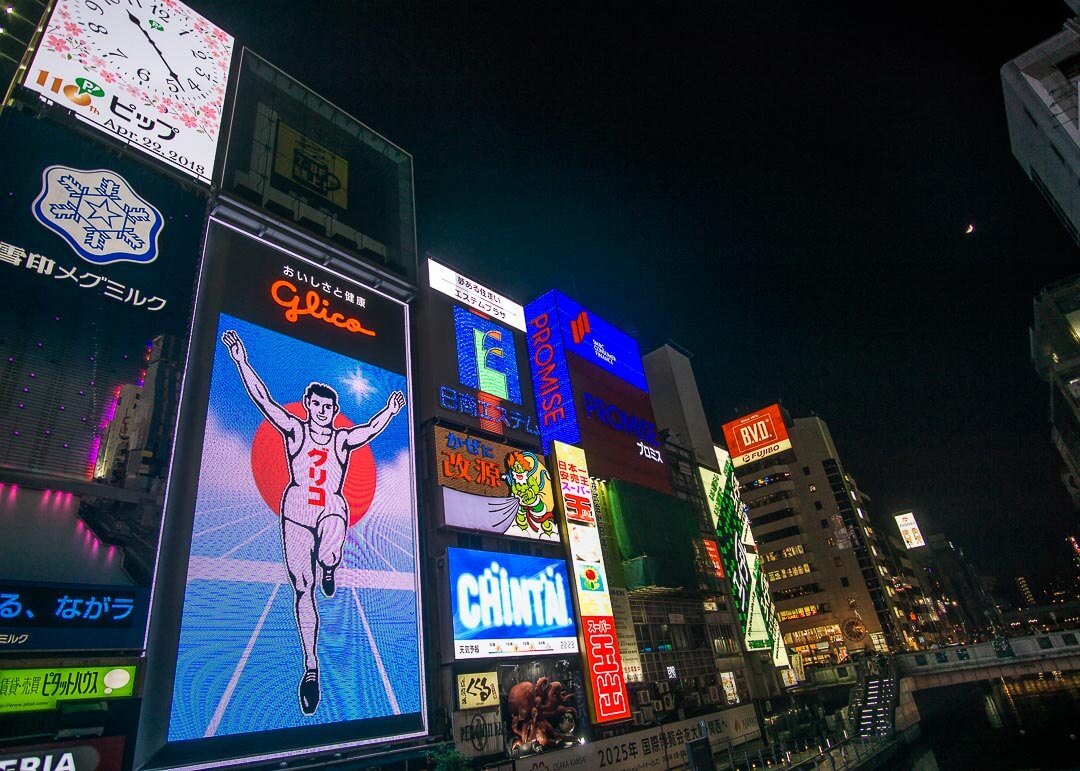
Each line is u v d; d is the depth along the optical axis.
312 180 43.50
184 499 26.28
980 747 67.12
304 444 31.75
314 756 25.81
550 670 37.59
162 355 27.83
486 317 49.28
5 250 24.81
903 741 53.06
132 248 28.98
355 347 37.50
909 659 62.66
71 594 21.83
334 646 28.52
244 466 28.84
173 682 23.17
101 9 33.62
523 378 49.69
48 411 23.77
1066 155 52.50
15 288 24.52
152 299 28.58
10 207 25.62
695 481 70.25
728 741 49.00
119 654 22.41
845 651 109.12
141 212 30.12
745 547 72.94
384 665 30.05
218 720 23.78
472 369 45.25
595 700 38.81
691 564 56.38
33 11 31.38
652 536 52.97
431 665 32.72
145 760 21.72
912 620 125.31
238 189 37.12
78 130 29.86
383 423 36.53
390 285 42.84
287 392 32.34
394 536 33.69
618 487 52.66
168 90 34.94
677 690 48.62
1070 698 87.62
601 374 60.53
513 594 38.06
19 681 19.80
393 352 39.94
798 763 41.12
